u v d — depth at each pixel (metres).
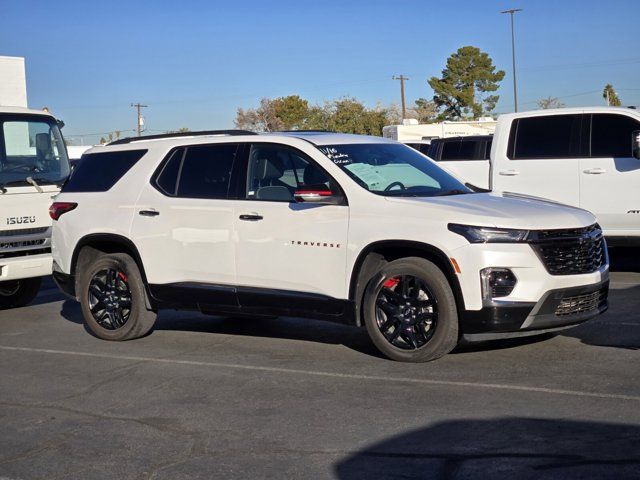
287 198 7.45
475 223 6.55
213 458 5.00
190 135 8.33
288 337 8.32
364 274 7.06
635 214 10.98
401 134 33.47
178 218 7.98
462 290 6.54
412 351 6.82
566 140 11.45
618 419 5.27
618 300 9.52
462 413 5.56
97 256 8.83
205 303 7.91
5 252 10.12
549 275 6.53
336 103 62.38
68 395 6.53
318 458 4.91
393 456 4.86
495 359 6.94
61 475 4.85
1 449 5.34
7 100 20.70
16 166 10.56
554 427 5.18
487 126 34.88
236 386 6.55
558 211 6.88
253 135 7.84
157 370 7.19
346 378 6.60
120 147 8.74
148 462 4.99
